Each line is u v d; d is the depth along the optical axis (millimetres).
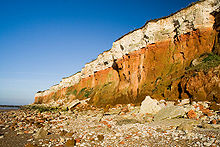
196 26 22578
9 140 10930
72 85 71188
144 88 26672
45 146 9211
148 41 29297
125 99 30094
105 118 17859
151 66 27922
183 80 18922
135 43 32250
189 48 23391
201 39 22203
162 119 12984
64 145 9211
